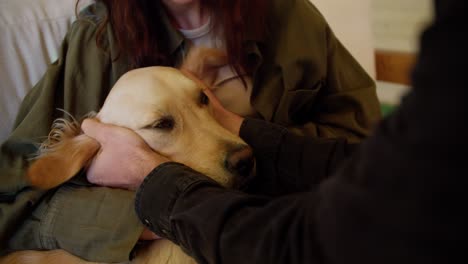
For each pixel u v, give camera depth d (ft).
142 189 2.50
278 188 3.56
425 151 1.12
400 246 1.20
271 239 1.72
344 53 4.89
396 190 1.20
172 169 2.51
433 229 1.13
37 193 3.30
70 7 4.81
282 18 4.41
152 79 3.51
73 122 3.74
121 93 3.48
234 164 3.33
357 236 1.31
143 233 3.16
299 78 4.39
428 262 1.16
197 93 3.67
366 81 4.86
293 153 3.43
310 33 4.44
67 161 3.23
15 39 4.42
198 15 4.23
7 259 3.54
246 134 3.71
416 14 7.06
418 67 1.16
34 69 4.54
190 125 3.49
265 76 4.33
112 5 4.18
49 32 4.64
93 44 4.24
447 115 1.06
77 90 4.06
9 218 3.21
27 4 4.57
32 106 4.09
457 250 1.11
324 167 3.26
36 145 3.72
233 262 1.89
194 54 4.23
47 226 3.18
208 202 2.13
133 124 3.34
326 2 5.85
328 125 4.61
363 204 1.29
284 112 4.33
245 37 4.11
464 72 1.03
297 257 1.59
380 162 1.26
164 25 4.30
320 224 1.47
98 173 3.25
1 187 3.42
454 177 1.07
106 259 2.98
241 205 2.08
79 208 3.12
